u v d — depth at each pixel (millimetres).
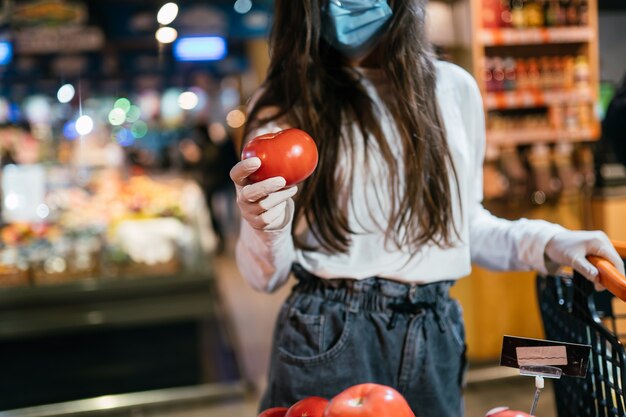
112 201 5469
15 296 3949
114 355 4164
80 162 7258
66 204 5180
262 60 12273
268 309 6309
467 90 1577
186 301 4133
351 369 1455
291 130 1200
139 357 4203
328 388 1458
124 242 4266
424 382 1477
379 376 1472
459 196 1520
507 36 4359
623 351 1149
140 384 4203
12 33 6184
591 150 4453
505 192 4371
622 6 4680
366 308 1477
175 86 15539
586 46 4660
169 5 4156
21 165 5703
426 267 1497
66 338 4094
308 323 1473
